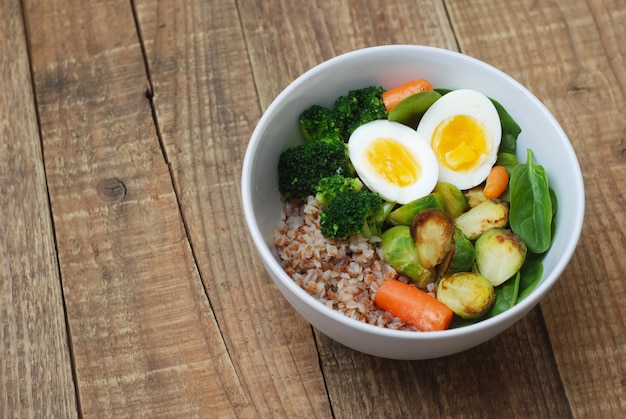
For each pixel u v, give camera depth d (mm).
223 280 593
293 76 647
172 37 658
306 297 511
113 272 598
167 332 583
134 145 629
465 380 570
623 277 590
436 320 531
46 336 585
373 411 565
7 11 664
